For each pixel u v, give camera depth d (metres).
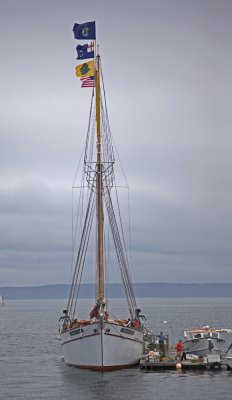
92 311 72.88
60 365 83.38
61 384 66.06
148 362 72.50
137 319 77.25
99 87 78.75
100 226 76.06
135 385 64.12
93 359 70.56
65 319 77.25
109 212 80.81
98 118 78.56
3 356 98.38
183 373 70.81
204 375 69.62
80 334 70.94
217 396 59.00
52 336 142.75
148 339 83.56
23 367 82.56
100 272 74.62
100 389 62.44
